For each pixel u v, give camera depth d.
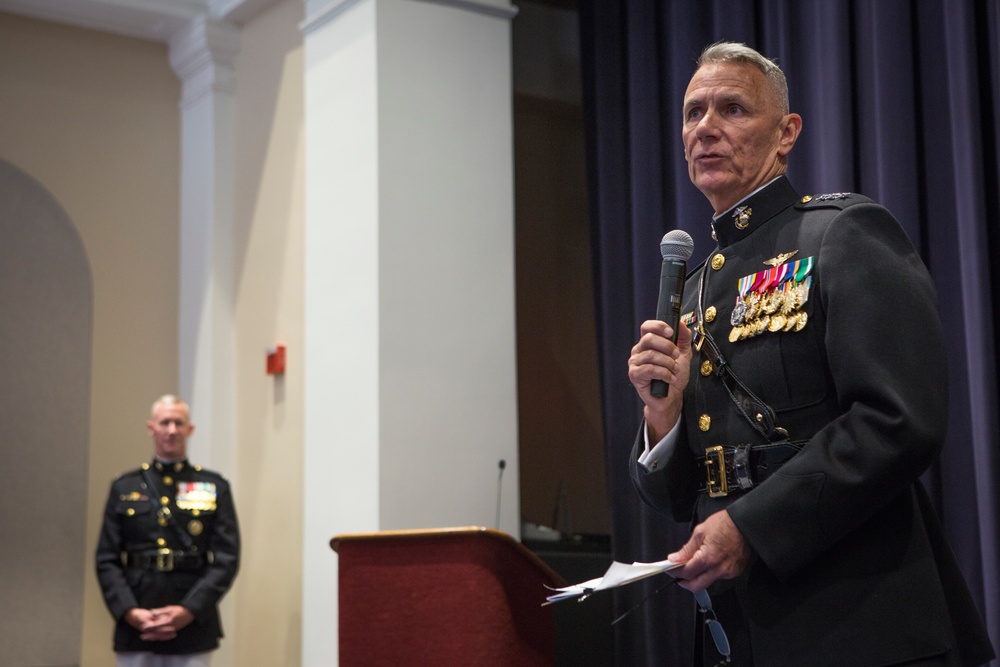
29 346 5.80
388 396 4.16
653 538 3.73
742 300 1.60
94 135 5.91
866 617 1.39
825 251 1.51
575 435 4.56
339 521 4.27
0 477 5.70
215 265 5.63
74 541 5.70
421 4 4.45
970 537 2.75
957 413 2.80
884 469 1.35
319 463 4.40
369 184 4.30
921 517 1.48
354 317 4.30
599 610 3.88
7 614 5.60
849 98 3.13
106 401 5.78
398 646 2.98
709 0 3.82
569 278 4.63
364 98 4.37
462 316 4.35
